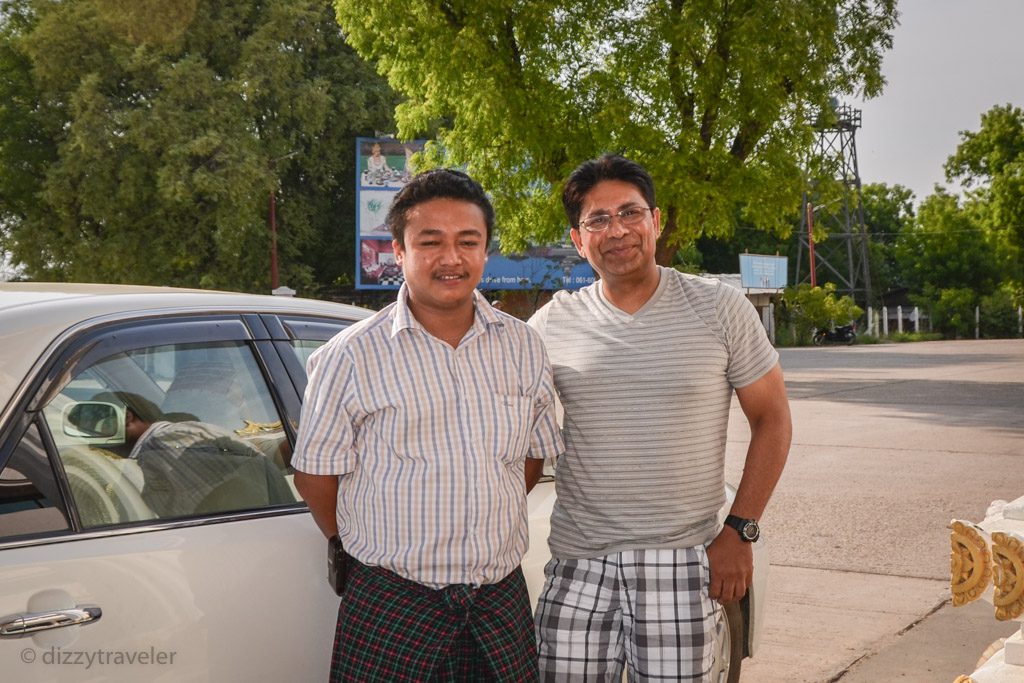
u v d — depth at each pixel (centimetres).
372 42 2205
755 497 269
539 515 316
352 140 3688
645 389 264
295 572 249
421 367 236
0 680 196
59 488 218
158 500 236
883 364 2948
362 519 237
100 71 3262
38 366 221
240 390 264
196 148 3067
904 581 598
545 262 3669
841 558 651
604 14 1986
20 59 3431
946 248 6812
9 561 204
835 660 464
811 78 1966
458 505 235
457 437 237
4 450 211
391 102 3581
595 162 274
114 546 221
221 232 3191
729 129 1925
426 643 233
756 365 271
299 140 3575
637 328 269
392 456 234
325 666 254
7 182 3406
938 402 1675
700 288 274
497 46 2003
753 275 5150
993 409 1544
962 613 536
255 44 3275
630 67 1967
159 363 249
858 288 6284
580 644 271
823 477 944
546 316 283
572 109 2006
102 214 3244
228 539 241
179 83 3162
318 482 240
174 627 224
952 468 988
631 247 267
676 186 1897
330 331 294
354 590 239
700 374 265
